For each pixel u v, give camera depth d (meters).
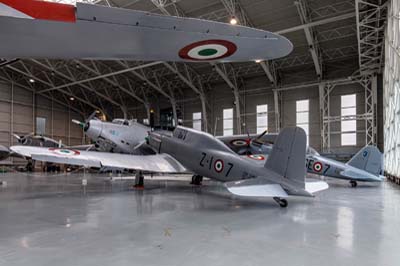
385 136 12.93
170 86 20.98
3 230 3.30
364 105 14.97
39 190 7.89
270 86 17.83
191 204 5.29
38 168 22.95
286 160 4.87
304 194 4.49
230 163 6.29
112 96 24.25
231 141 10.35
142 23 2.28
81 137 26.69
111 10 2.12
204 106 19.55
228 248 2.60
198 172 7.16
